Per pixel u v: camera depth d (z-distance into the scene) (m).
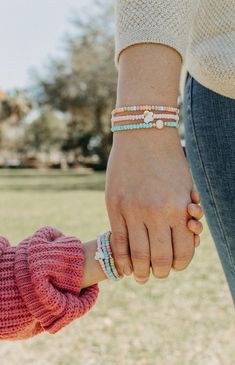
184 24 1.00
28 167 51.69
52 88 31.80
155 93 0.96
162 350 3.12
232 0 1.12
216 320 3.58
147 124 0.94
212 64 1.13
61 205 12.59
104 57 29.16
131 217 0.91
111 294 4.21
